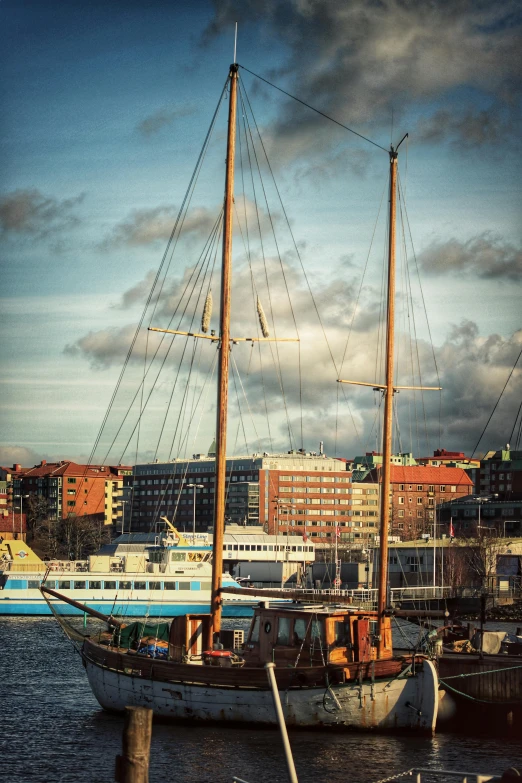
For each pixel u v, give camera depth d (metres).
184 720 42.72
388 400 52.41
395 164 54.72
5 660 69.06
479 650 48.28
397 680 40.47
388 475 51.41
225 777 35.44
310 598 46.22
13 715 47.41
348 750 38.62
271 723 41.00
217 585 47.94
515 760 37.25
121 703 45.50
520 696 41.00
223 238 52.41
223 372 51.50
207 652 44.16
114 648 48.72
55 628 93.81
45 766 37.75
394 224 53.97
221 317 51.88
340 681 40.28
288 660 42.44
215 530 48.94
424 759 37.41
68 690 55.44
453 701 41.12
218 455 50.25
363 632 42.47
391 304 53.31
